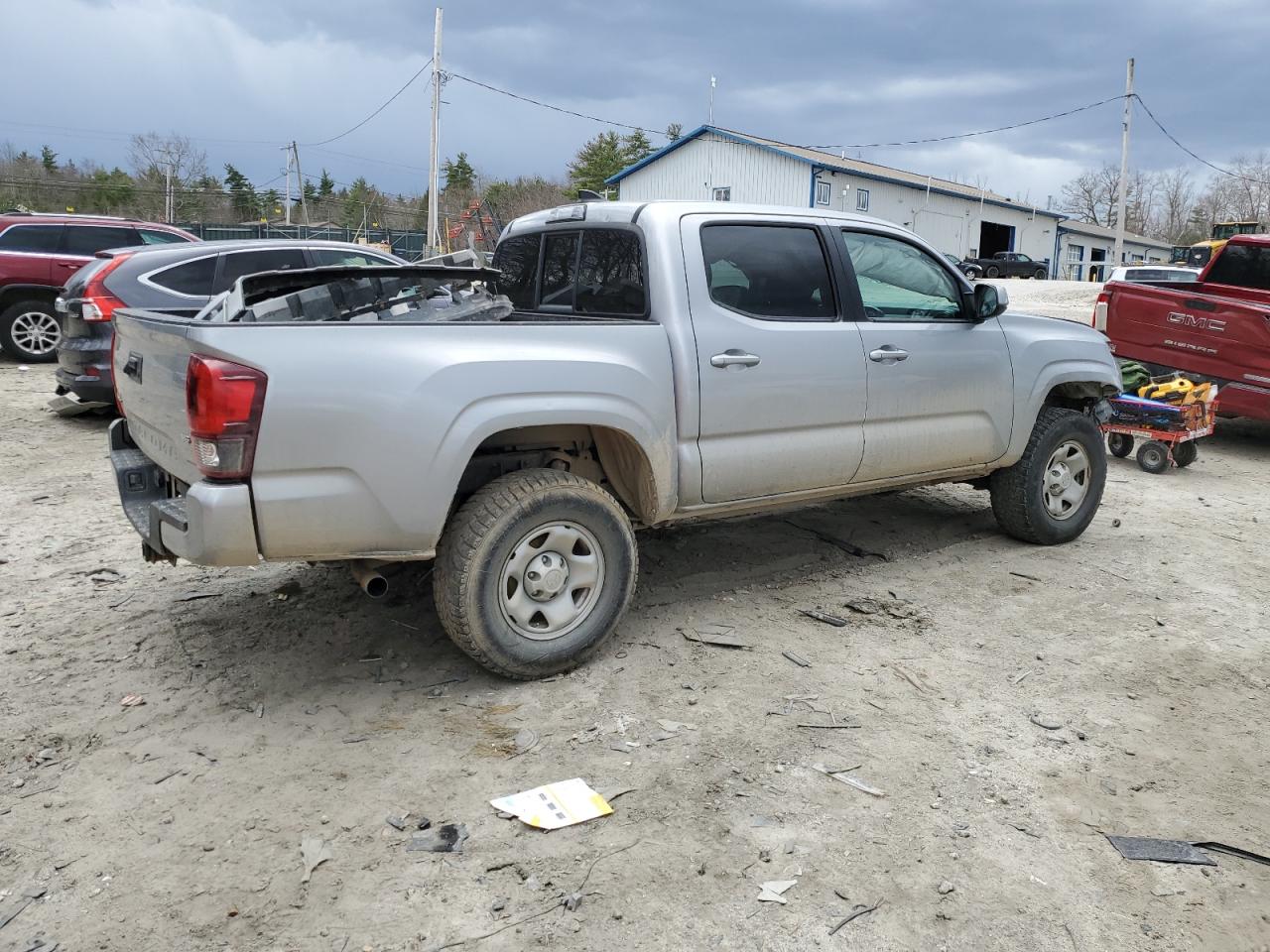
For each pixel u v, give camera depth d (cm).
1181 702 383
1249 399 913
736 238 435
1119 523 641
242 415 308
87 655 402
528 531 366
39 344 1159
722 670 396
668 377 401
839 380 456
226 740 337
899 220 4428
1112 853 286
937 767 329
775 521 612
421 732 344
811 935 248
